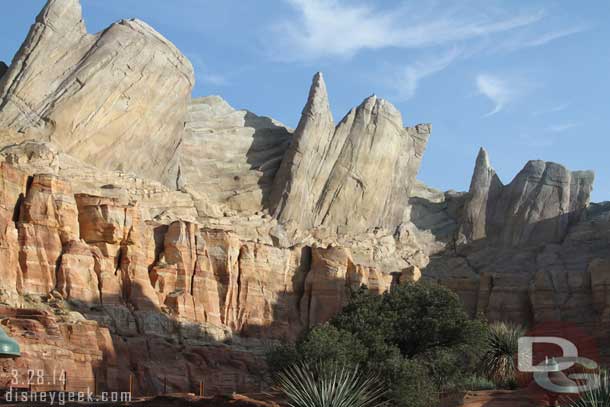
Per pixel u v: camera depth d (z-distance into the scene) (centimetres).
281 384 6069
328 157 10675
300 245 9894
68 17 9888
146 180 9388
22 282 7994
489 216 11250
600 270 9675
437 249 11138
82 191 8812
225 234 9306
